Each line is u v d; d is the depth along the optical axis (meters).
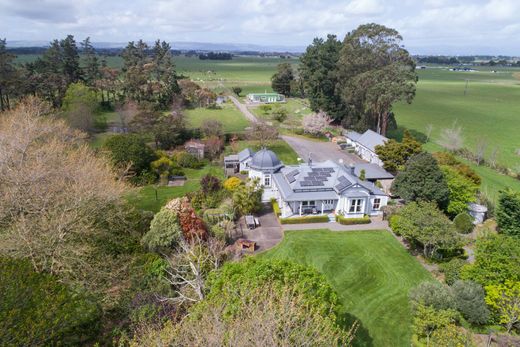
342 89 92.12
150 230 35.69
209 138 75.69
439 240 34.97
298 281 21.61
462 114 126.56
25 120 43.16
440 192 43.47
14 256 25.19
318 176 48.66
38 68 111.06
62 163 36.62
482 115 124.81
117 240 34.31
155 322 22.94
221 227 40.47
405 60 85.69
